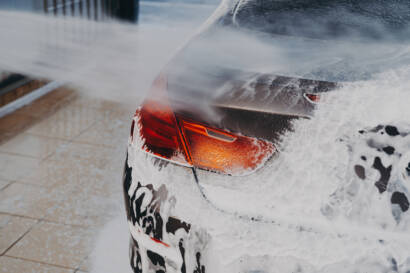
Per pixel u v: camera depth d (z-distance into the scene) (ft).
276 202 5.30
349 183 5.16
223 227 5.36
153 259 5.88
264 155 5.39
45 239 9.14
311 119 5.25
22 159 12.02
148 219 5.80
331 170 5.19
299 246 5.18
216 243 5.37
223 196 5.46
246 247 5.30
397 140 5.11
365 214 5.13
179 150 5.76
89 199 10.51
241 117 5.48
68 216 9.87
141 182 5.93
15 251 8.77
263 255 5.26
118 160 12.25
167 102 6.06
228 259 5.34
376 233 5.10
